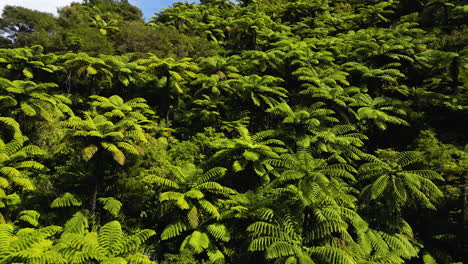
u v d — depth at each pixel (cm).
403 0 2848
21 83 1209
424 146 1223
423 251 991
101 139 900
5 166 855
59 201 865
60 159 1096
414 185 904
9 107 1188
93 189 943
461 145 1324
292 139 1246
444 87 1698
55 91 1681
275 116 1595
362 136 1185
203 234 865
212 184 905
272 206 884
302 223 848
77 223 835
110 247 715
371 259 844
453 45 1881
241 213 891
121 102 1315
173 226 880
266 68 1823
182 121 1669
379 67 1841
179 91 1552
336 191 897
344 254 725
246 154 998
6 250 596
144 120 1251
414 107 1596
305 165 900
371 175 991
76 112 1630
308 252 768
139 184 959
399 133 1565
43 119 1227
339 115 1551
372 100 1531
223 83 1575
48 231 709
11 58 1611
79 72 1503
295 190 855
